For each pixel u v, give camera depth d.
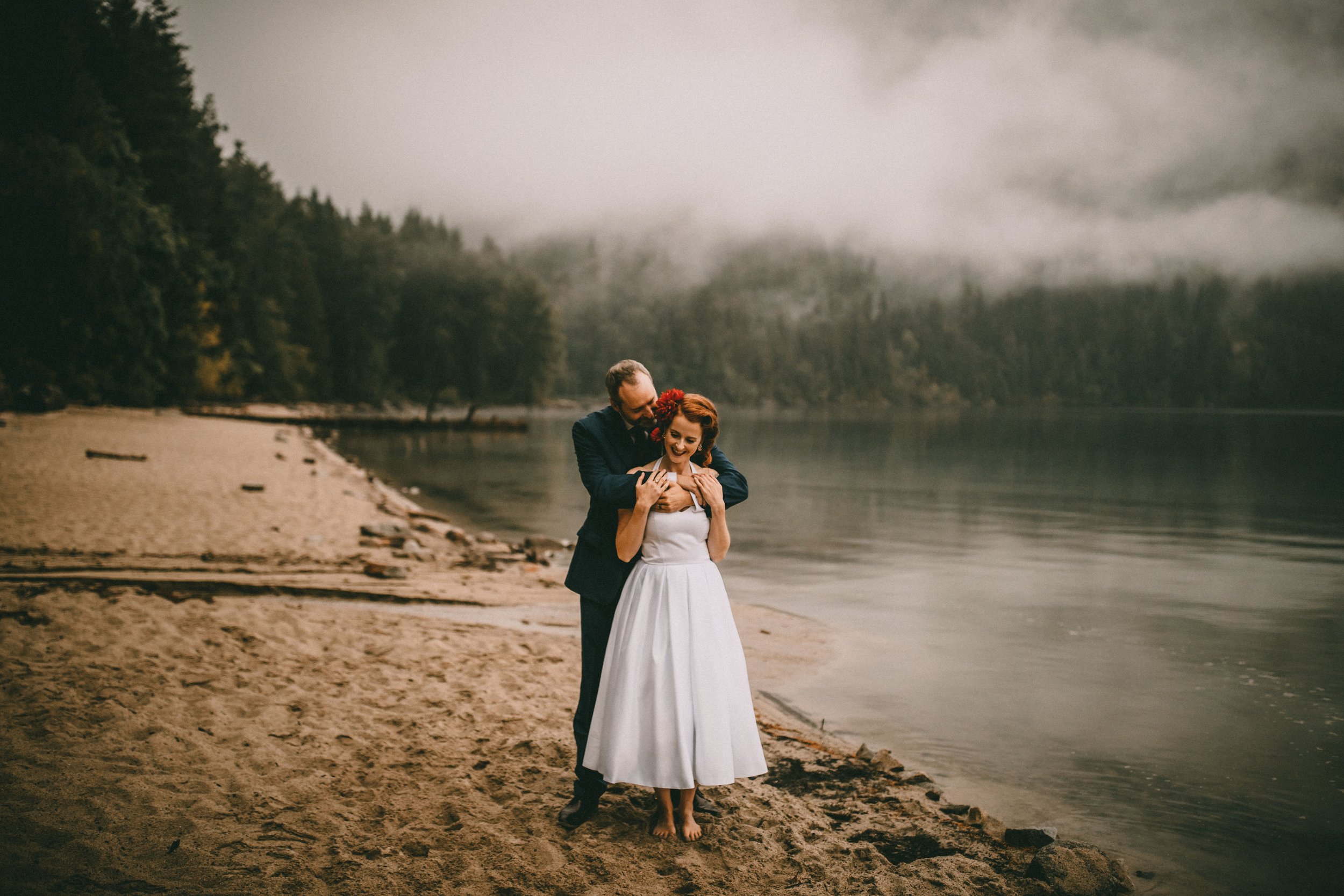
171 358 46.44
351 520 14.21
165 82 49.41
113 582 8.09
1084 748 5.38
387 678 5.63
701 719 3.41
